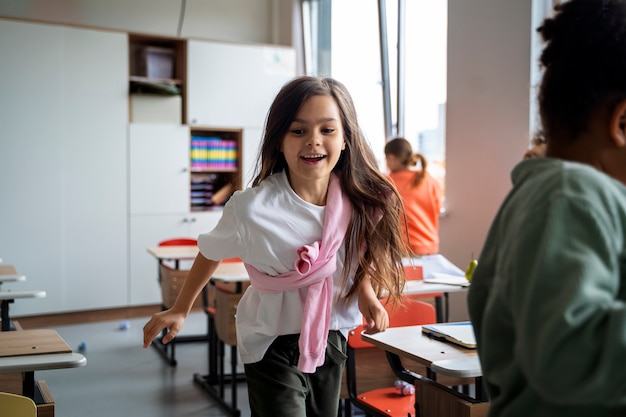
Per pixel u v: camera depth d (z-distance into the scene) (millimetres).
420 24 5859
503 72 4711
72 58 6109
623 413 769
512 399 841
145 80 6535
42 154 6031
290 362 1685
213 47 6723
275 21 7645
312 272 1651
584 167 798
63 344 1914
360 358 2975
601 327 697
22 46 5926
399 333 2156
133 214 6422
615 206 756
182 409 3875
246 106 6879
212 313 4316
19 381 2416
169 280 4668
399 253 1799
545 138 922
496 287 845
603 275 716
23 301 6004
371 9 6402
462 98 5094
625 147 853
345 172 1746
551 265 727
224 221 1692
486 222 4910
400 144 4684
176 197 6598
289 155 1656
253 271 1705
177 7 7191
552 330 701
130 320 6352
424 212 4629
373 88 6469
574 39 857
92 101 6211
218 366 4746
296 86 1656
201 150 6781
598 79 839
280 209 1667
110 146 6297
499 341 853
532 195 813
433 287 3371
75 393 4172
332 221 1676
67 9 6680
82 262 6227
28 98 5961
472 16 4973
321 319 1658
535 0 4469
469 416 1800
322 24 7301
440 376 3002
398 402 2611
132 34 6410
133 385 4344
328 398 1750
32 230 6023
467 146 5059
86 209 6227
